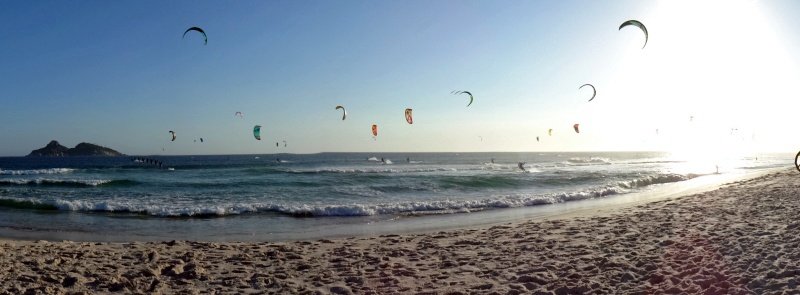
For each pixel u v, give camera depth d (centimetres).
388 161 6688
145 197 1808
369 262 684
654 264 582
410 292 525
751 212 984
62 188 2219
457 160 7438
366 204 1525
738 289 462
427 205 1469
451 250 755
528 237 836
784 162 5209
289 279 596
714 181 2336
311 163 5862
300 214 1368
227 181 2481
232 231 1104
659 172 3048
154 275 614
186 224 1214
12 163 7981
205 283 582
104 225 1198
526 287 527
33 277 585
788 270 502
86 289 544
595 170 3372
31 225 1191
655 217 995
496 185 2220
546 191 1969
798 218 852
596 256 653
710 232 763
